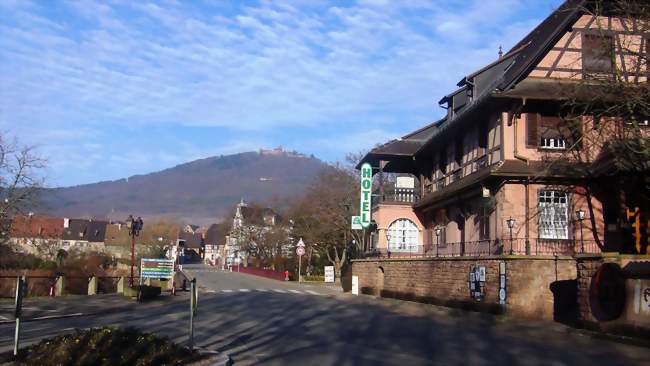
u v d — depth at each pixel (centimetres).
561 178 2525
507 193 2534
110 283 3934
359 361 1267
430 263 3014
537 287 2231
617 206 2492
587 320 1803
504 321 2134
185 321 2102
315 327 1936
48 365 980
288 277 6197
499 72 3120
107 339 1134
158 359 1073
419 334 1786
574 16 2525
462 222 3181
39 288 3531
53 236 4806
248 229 8925
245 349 1443
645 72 2041
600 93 2111
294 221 7125
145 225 10031
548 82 2564
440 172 3622
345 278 4438
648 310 1550
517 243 2505
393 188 4319
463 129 3158
